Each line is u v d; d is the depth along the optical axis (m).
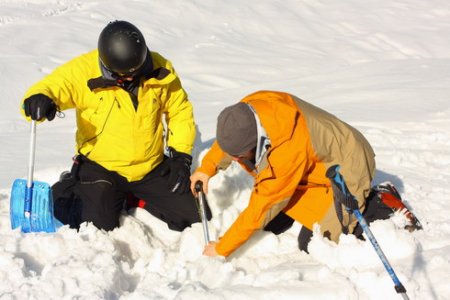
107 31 3.39
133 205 4.11
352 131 3.40
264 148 3.04
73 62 3.62
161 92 3.76
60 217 3.86
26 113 3.40
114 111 3.65
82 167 3.86
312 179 3.47
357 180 3.38
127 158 3.76
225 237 3.25
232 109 3.03
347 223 3.41
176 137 3.94
